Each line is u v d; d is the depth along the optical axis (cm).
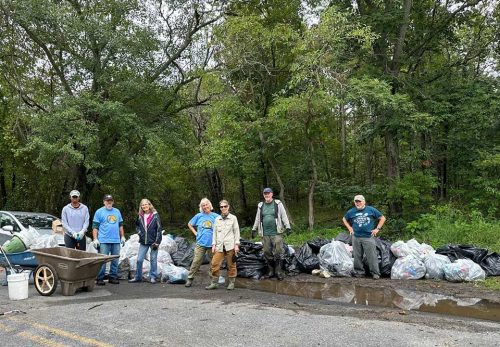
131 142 1884
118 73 1734
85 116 1656
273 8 1870
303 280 884
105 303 685
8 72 1855
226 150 1648
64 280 748
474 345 459
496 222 1342
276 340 479
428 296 721
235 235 821
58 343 481
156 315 600
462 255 896
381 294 745
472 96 1675
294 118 1570
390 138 1792
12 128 1889
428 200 1652
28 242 846
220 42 1734
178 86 2006
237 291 799
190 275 849
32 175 2156
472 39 2069
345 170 2622
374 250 878
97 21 1656
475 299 694
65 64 1772
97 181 1750
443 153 1798
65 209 854
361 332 506
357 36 1527
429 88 1794
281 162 1969
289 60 1719
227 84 1723
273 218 891
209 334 504
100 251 884
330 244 948
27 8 1543
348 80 1487
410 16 1889
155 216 902
